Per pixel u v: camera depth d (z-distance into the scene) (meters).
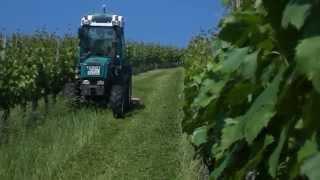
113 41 16.91
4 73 14.31
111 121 15.46
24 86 15.38
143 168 10.84
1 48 15.34
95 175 10.61
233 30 1.92
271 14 1.42
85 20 17.08
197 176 8.71
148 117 16.73
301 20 1.27
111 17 17.09
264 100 1.55
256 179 1.77
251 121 1.58
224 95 2.11
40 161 11.09
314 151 1.29
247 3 2.07
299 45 1.25
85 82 16.33
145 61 50.75
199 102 3.14
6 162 10.45
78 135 13.10
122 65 16.97
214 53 3.62
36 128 13.43
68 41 21.38
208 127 2.95
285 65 1.50
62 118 14.74
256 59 1.77
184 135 12.41
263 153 1.63
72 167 11.04
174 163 10.94
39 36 20.77
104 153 12.12
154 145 12.76
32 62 16.58
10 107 14.70
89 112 15.89
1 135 12.11
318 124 1.29
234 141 1.77
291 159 1.44
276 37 1.41
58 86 19.47
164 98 22.69
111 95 15.98
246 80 1.83
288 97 1.42
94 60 16.41
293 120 1.44
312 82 1.22
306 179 1.37
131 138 13.52
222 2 2.00
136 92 26.06
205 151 4.35
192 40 19.53
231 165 1.92
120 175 10.48
